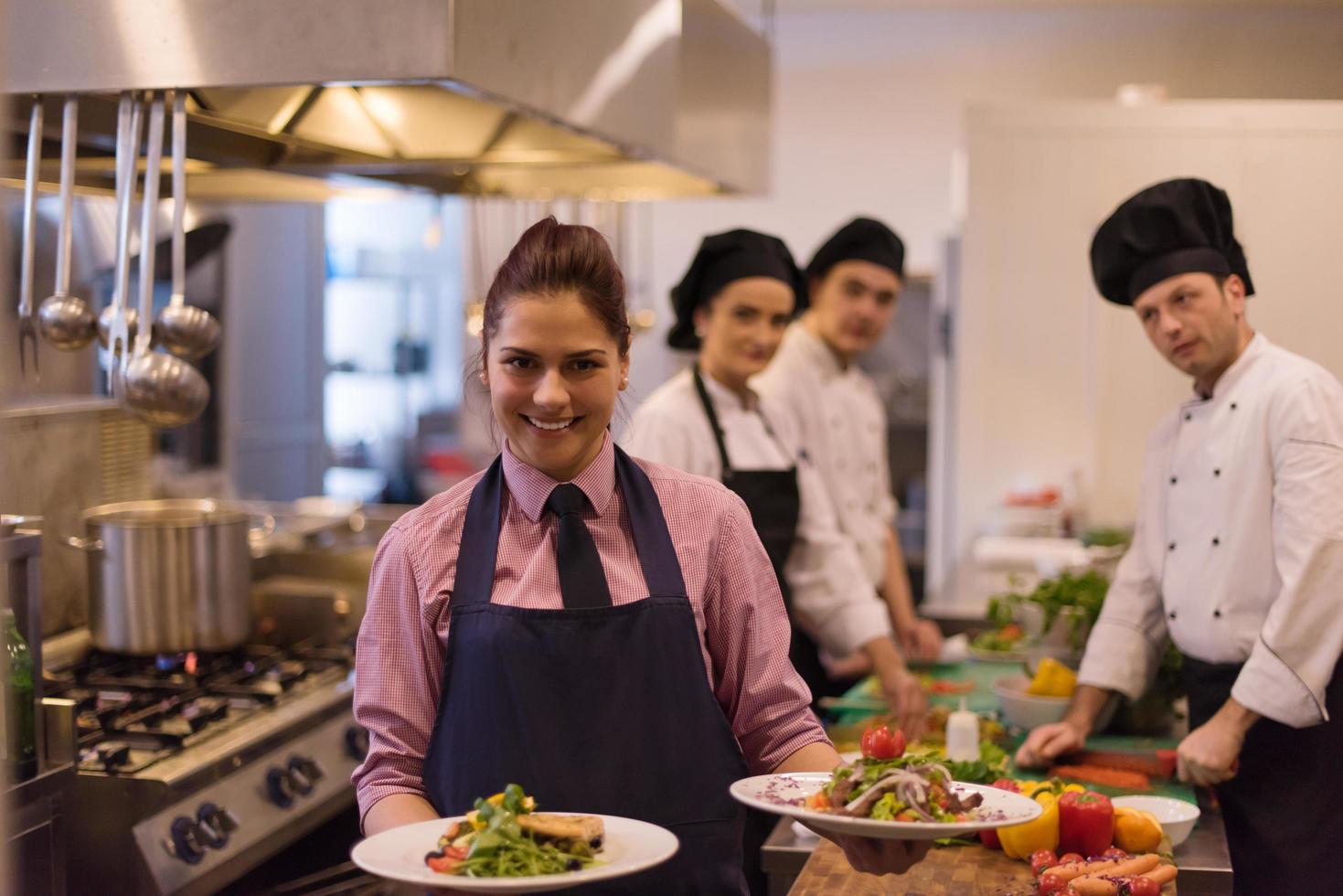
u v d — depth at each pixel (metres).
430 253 6.79
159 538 2.43
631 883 1.35
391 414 6.79
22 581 1.86
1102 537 3.22
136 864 1.92
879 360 6.42
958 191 6.07
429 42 1.71
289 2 1.76
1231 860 2.01
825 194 6.73
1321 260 2.23
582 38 2.17
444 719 1.39
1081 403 3.56
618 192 3.36
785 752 1.46
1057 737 2.12
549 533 1.43
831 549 2.75
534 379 1.32
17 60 1.89
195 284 4.71
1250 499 2.00
